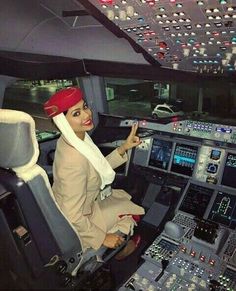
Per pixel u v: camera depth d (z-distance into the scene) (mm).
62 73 2814
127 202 2283
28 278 1366
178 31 2057
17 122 1278
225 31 1911
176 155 3031
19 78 2529
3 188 1359
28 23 2430
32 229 1457
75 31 2816
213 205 2688
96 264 1887
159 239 2490
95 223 2008
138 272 2182
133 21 2023
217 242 2330
